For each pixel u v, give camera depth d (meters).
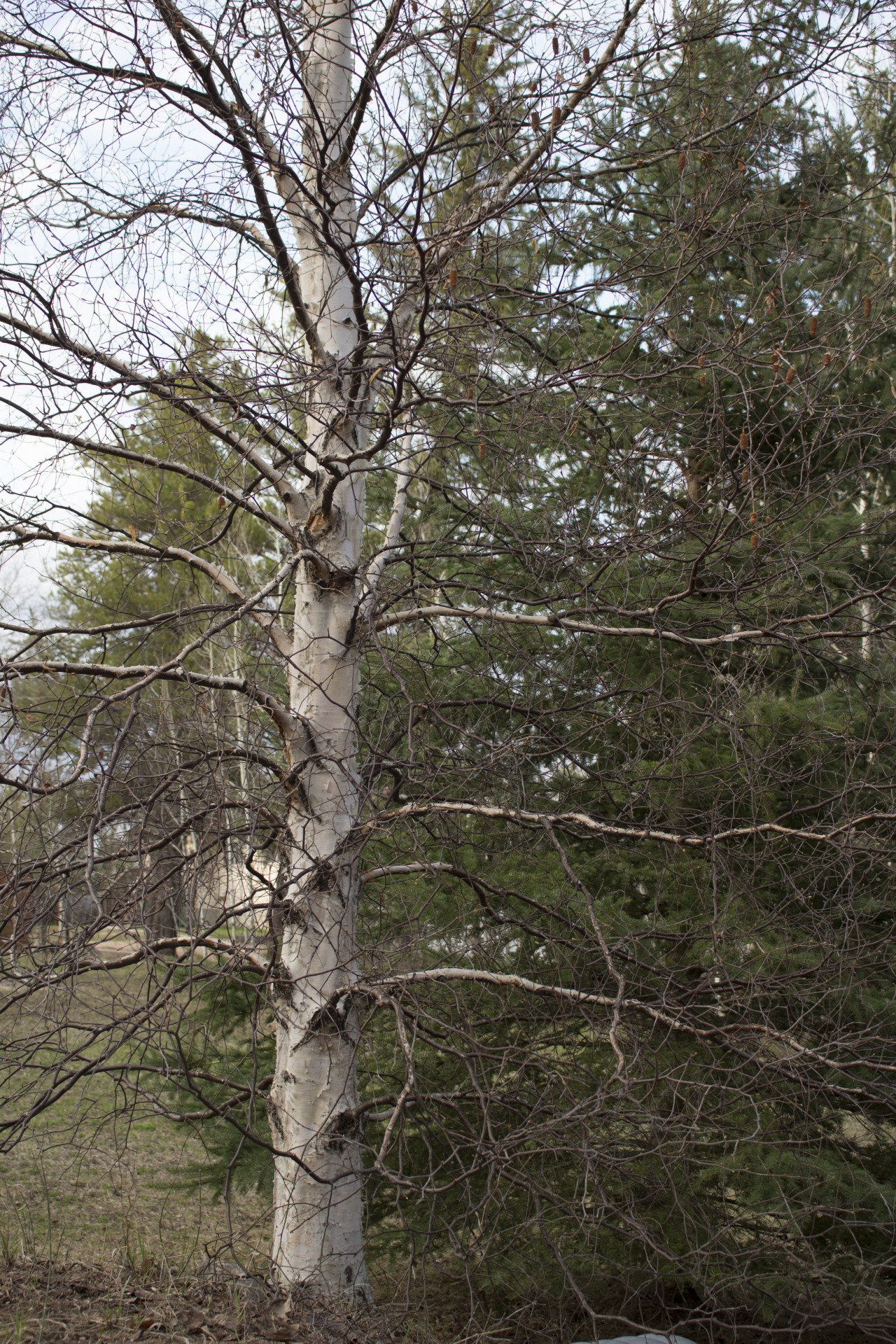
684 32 5.10
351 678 5.39
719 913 5.23
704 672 6.28
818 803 5.34
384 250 4.77
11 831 4.18
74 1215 7.40
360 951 4.93
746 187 5.17
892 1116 5.28
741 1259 5.04
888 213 6.78
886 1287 5.47
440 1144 5.62
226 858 5.07
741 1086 4.84
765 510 4.95
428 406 5.77
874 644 5.50
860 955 5.05
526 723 5.23
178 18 4.46
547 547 5.07
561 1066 4.84
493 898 6.06
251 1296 4.43
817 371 4.83
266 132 4.86
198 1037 6.59
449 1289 5.89
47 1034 3.96
